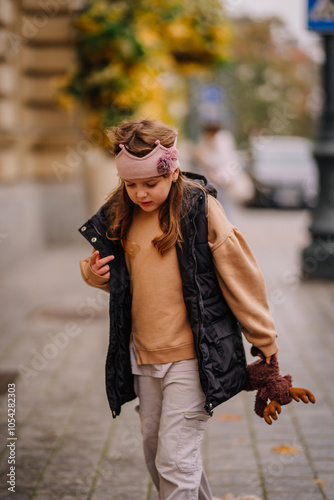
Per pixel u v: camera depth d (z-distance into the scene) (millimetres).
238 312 3297
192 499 3301
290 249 16062
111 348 3322
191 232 3229
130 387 3430
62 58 14781
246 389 3430
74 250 15188
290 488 4398
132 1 14672
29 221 14328
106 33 14117
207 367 3219
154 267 3279
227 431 5391
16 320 8914
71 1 14508
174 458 3273
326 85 11586
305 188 25906
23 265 13281
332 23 11039
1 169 12844
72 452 5008
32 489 4422
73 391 6309
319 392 6258
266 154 27266
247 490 4387
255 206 26766
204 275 3295
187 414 3283
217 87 23281
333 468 4680
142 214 3336
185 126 24797
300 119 40875
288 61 39781
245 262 3273
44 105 15125
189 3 15570
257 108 38531
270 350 3320
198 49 16141
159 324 3293
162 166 3113
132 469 4730
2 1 12203
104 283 3395
